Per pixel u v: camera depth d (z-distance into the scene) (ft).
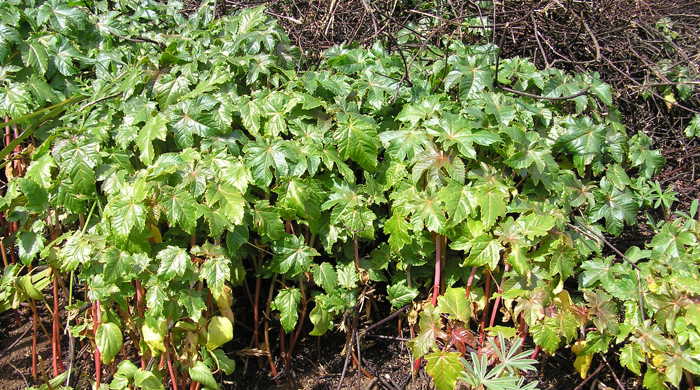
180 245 6.15
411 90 6.75
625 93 8.01
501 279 6.46
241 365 6.73
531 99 6.98
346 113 6.46
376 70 6.84
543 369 6.66
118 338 5.89
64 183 6.12
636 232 7.54
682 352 5.80
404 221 6.21
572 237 6.43
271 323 6.84
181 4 8.54
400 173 6.33
